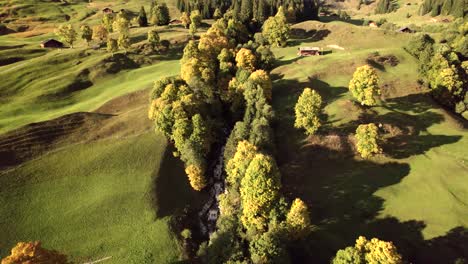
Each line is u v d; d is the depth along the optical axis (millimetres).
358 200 68500
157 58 142375
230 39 143875
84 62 130625
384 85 100125
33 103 105812
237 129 78062
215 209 71500
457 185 70375
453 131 85875
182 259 58594
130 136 84000
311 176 74625
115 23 153375
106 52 140625
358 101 92688
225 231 57188
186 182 75000
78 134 83250
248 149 67938
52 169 72688
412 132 84625
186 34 162500
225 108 99062
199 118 76625
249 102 90250
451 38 136250
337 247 58969
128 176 72938
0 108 101500
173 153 79500
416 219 63500
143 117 90375
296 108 81438
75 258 56688
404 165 76312
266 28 142875
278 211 58656
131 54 140500
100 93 118250
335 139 81812
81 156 76812
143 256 57844
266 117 85125
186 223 66375
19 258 38062
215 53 124188
